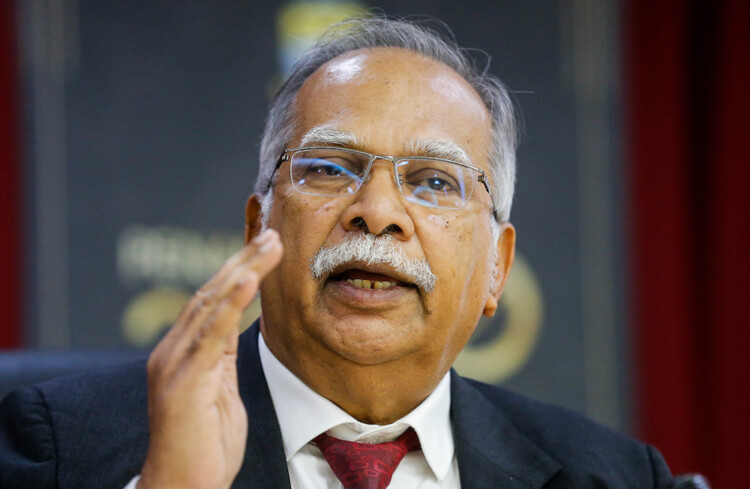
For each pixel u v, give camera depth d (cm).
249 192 362
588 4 390
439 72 171
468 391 184
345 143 158
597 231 386
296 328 157
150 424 121
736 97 402
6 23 346
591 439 186
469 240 161
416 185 159
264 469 156
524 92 385
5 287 340
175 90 359
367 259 150
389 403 162
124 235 350
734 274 402
